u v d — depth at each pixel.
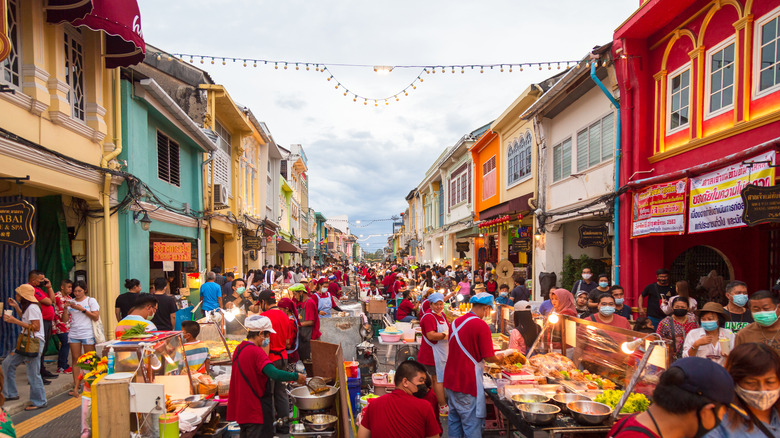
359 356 7.95
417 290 14.59
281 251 31.88
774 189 5.81
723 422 2.45
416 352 8.49
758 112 6.73
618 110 9.78
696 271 10.09
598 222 12.99
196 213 14.70
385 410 3.63
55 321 7.89
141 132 10.62
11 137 6.53
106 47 9.30
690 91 8.19
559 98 12.34
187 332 6.04
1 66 6.70
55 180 7.73
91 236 9.12
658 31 9.05
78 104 8.71
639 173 9.27
